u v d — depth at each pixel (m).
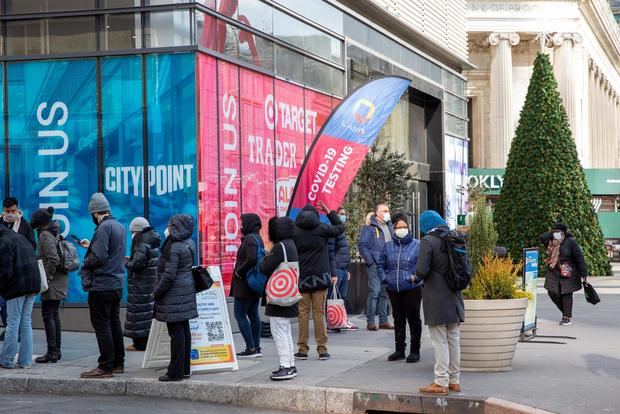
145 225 15.21
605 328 18.59
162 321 12.32
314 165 19.30
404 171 26.39
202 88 17.80
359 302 21.16
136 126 17.91
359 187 25.86
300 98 22.50
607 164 94.44
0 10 18.38
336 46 25.34
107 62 18.03
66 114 18.12
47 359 14.04
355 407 11.29
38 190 18.20
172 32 17.81
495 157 67.94
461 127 39.81
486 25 68.00
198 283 12.54
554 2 68.56
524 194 36.75
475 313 12.86
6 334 13.48
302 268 14.11
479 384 11.86
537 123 37.00
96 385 12.53
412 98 35.19
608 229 55.47
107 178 17.97
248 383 12.06
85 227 18.00
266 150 20.39
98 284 12.62
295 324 20.12
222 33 18.73
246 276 14.30
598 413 10.15
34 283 13.41
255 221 14.47
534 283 16.62
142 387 12.38
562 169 36.75
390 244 13.90
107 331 12.75
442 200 36.69
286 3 21.97
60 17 18.20
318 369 13.16
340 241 18.19
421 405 11.00
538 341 16.27
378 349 15.35
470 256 17.53
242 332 14.48
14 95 18.34
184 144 17.67
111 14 18.03
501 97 67.94
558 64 69.38
